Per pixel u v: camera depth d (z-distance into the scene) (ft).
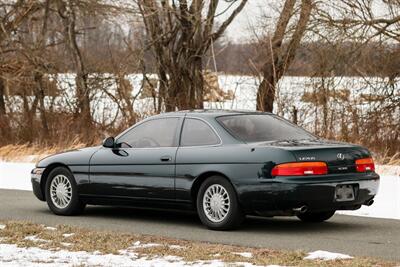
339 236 41.68
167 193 44.96
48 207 54.24
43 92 108.99
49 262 33.96
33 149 96.84
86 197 48.91
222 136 43.65
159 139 46.14
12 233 41.47
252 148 42.09
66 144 100.22
